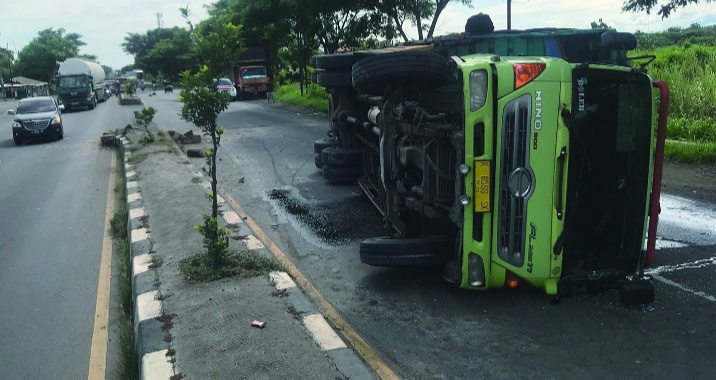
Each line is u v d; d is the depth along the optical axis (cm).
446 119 564
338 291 605
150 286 579
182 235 743
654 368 434
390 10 2494
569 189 518
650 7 1390
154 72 11400
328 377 399
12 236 920
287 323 481
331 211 934
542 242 518
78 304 640
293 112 2959
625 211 552
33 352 536
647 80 523
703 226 792
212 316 501
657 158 530
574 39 670
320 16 2856
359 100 1034
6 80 9038
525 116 500
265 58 4750
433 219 623
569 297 554
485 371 440
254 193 1090
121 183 1273
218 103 637
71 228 952
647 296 532
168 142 1702
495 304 549
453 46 677
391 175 668
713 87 1587
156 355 440
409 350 475
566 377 427
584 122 523
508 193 515
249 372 409
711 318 511
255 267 608
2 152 2009
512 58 544
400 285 609
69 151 1906
